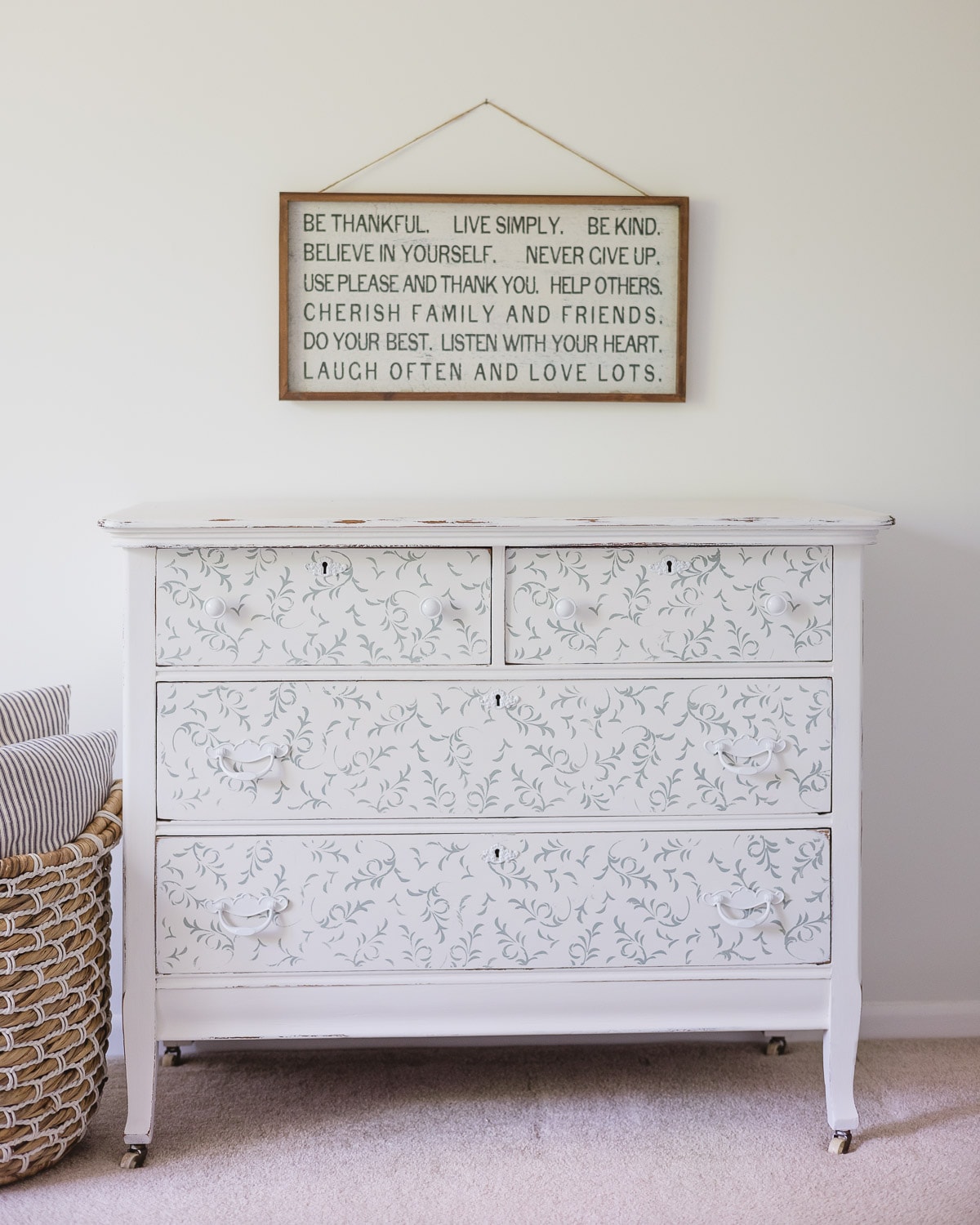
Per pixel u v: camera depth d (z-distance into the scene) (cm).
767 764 161
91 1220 149
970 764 206
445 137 195
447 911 162
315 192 193
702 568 160
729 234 199
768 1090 186
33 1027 154
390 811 161
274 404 198
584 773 161
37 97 191
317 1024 162
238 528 154
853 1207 153
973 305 201
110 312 195
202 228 195
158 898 160
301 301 195
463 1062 196
